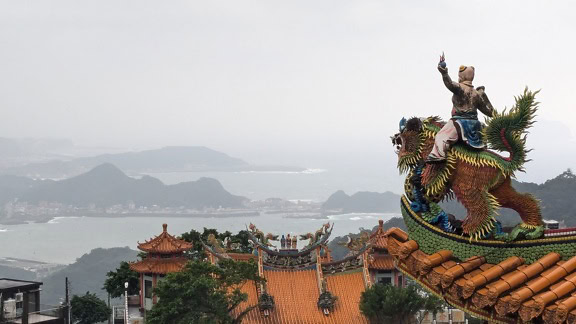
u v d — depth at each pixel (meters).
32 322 63.47
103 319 84.06
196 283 50.22
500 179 11.88
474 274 11.55
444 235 11.94
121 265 84.00
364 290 60.44
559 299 10.76
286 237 62.69
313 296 60.28
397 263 12.19
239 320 55.12
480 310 11.41
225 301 51.94
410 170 12.70
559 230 11.98
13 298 66.88
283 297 59.84
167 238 74.94
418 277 11.93
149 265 73.25
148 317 50.97
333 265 62.16
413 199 12.33
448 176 12.08
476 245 11.77
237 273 54.91
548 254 11.48
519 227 11.76
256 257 61.56
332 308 59.28
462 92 12.19
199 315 51.12
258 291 59.19
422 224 12.12
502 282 11.16
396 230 12.27
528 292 10.91
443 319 61.41
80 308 83.62
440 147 12.09
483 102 12.28
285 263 61.78
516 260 11.53
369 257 65.12
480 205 11.85
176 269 72.19
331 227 62.19
